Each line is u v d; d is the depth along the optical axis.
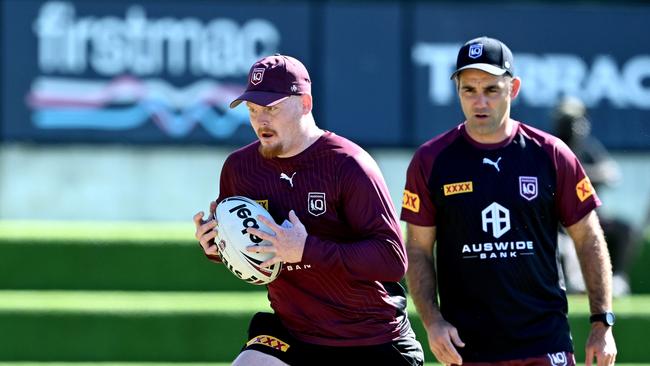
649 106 37.53
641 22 37.53
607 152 37.41
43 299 26.89
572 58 37.38
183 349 25.98
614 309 26.41
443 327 16.20
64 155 36.31
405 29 36.91
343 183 15.50
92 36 35.62
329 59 36.59
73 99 35.62
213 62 36.12
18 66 35.34
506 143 16.34
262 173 15.96
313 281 15.67
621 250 28.02
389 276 15.43
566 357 16.38
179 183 36.62
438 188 16.41
